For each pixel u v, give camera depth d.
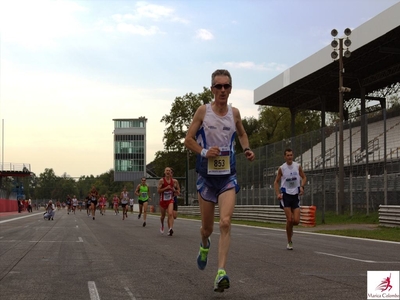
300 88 50.06
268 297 5.89
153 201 65.38
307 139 29.58
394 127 26.17
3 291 6.42
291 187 11.38
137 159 104.69
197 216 41.34
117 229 20.28
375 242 14.26
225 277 5.61
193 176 50.44
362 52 38.47
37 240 14.20
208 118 5.96
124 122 105.62
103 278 7.40
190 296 6.03
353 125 27.25
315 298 5.81
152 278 7.38
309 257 10.00
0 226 22.91
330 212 28.00
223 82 5.88
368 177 25.34
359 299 5.74
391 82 49.03
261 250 11.49
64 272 7.99
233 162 6.02
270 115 76.31
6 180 82.12
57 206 91.88
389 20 33.59
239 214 31.89
